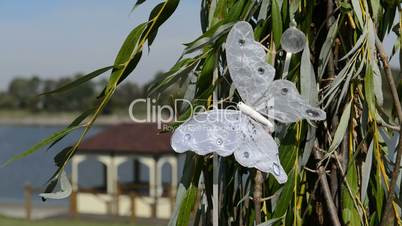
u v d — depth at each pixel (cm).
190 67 80
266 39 81
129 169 1800
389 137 83
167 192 802
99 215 812
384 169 79
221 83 82
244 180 84
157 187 809
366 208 82
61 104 3303
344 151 80
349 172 79
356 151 78
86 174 1659
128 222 755
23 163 1627
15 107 3712
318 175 80
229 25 78
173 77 79
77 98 2016
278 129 80
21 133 2780
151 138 837
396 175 76
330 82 81
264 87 76
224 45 82
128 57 76
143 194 861
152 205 797
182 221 80
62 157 75
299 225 79
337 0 81
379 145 80
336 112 81
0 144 2273
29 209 791
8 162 71
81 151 840
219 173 84
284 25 80
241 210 84
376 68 78
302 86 78
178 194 81
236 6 79
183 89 83
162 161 813
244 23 76
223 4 81
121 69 76
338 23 81
